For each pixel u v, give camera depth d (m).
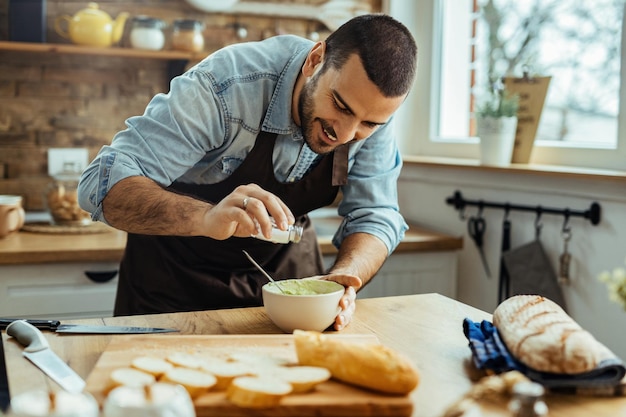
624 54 2.04
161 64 2.75
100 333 1.26
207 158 1.63
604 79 2.17
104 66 2.69
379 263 1.63
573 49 2.28
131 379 0.94
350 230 1.73
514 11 2.50
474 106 2.68
